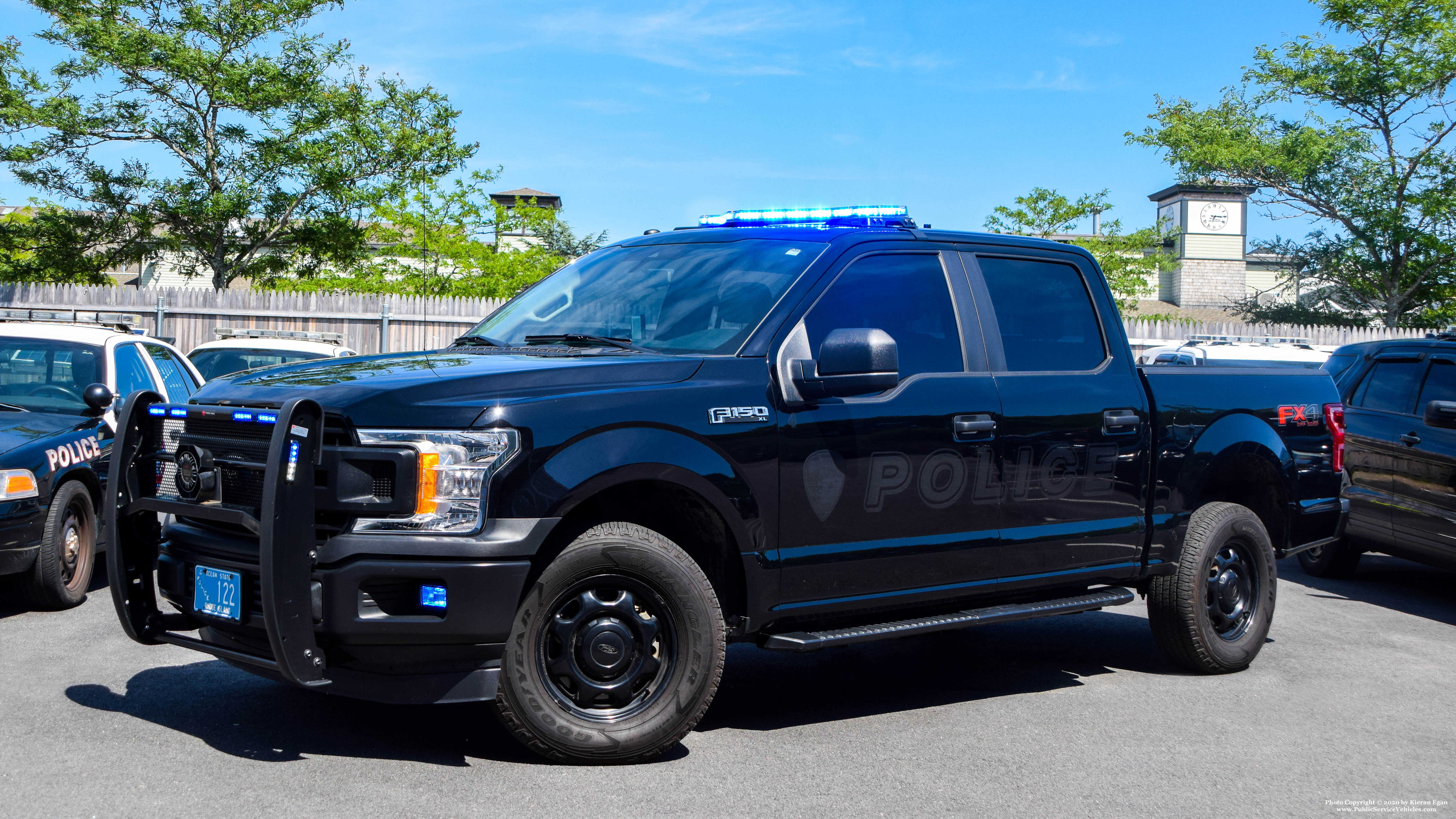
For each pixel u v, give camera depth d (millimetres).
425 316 21422
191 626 4285
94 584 7547
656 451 4012
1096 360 5473
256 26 23266
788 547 4355
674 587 4055
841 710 5016
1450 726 4965
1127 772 4238
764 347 4430
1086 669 5941
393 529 3715
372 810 3566
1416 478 8281
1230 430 5836
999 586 5008
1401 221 28672
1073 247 5582
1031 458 5039
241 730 4344
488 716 4629
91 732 4266
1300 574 9477
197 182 24141
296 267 26406
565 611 4016
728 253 4965
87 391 6938
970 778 4117
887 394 4652
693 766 4125
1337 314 32031
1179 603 5691
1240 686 5613
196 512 3959
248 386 4152
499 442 3783
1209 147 29578
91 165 23719
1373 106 28938
